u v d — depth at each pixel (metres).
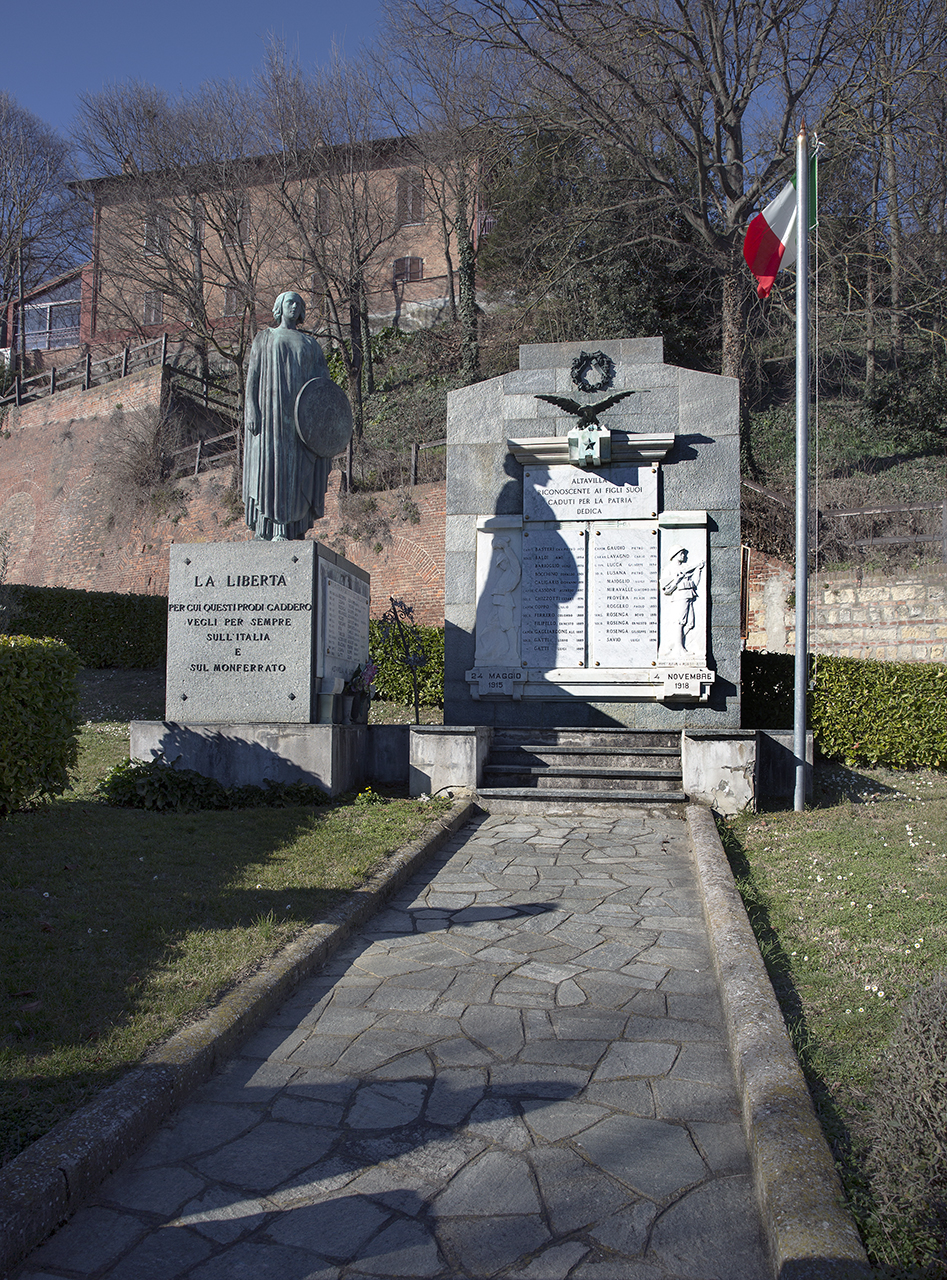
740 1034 3.98
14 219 40.12
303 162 30.44
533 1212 3.02
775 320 27.09
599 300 27.22
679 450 11.59
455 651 11.86
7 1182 2.91
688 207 22.33
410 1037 4.31
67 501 31.28
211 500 27.70
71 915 5.37
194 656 9.92
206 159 30.70
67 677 8.41
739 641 11.29
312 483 10.55
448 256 34.00
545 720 11.58
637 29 20.23
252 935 5.21
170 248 32.56
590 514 11.66
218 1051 4.02
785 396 28.81
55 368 35.88
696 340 27.89
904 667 11.72
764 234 10.88
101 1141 3.20
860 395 27.02
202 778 9.12
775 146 22.47
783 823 8.64
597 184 24.56
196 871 6.43
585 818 9.26
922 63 20.89
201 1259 2.81
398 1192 3.14
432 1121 3.58
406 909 6.25
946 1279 2.53
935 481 22.22
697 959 5.30
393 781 10.75
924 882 6.23
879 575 17.22
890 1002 4.35
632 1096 3.76
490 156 26.02
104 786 8.92
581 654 11.52
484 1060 4.08
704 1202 3.06
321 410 10.35
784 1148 3.06
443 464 24.12
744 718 12.26
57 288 43.03
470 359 31.17
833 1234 2.62
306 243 30.12
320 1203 3.08
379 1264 2.78
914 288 26.09
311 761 9.45
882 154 23.48
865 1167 3.02
